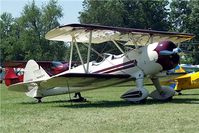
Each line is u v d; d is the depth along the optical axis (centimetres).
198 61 5903
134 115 1034
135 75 1498
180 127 827
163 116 997
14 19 8006
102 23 6281
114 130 815
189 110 1123
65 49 6844
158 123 885
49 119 1003
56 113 1135
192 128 812
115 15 6334
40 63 2072
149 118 968
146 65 1477
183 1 6706
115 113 1091
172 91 1540
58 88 1655
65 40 1631
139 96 1435
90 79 1420
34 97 1683
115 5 6362
